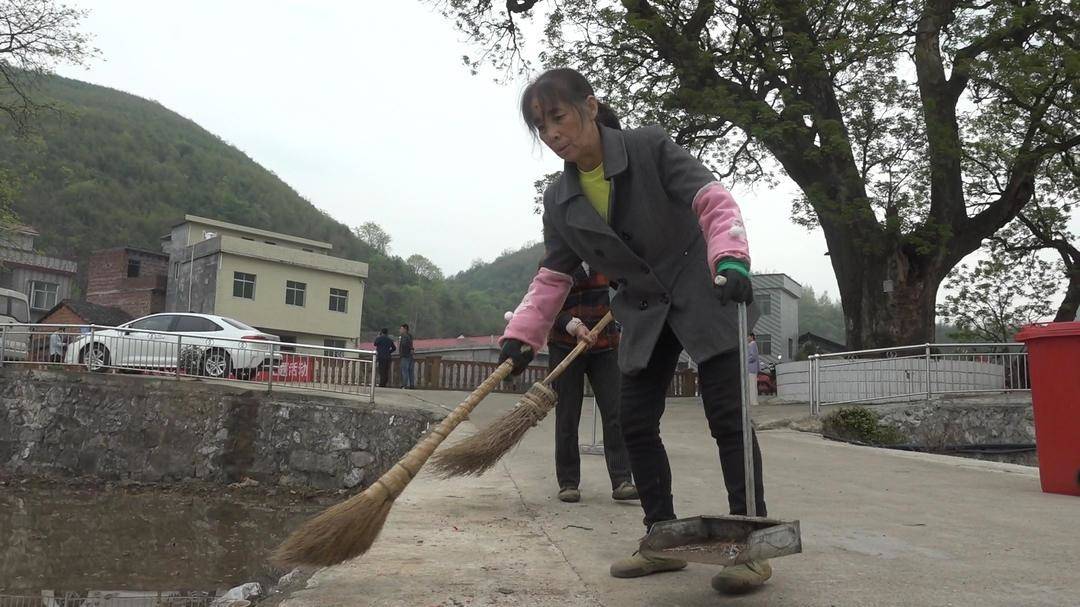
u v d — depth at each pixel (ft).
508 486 16.26
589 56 57.16
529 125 8.02
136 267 146.61
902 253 53.31
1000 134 56.59
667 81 54.90
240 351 42.34
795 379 50.14
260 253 128.77
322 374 38.37
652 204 7.75
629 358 7.95
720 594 7.42
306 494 35.01
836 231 56.29
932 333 53.67
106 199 271.28
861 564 8.80
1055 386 16.20
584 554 9.53
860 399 40.40
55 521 28.22
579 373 14.74
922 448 35.32
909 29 54.54
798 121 51.42
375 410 36.37
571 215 8.13
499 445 8.57
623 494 14.39
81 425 37.27
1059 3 49.44
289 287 133.08
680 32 53.98
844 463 22.15
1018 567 8.68
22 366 39.45
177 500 33.55
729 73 54.85
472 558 9.24
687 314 7.68
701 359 7.54
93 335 39.32
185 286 131.95
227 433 36.52
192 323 48.93
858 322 54.95
